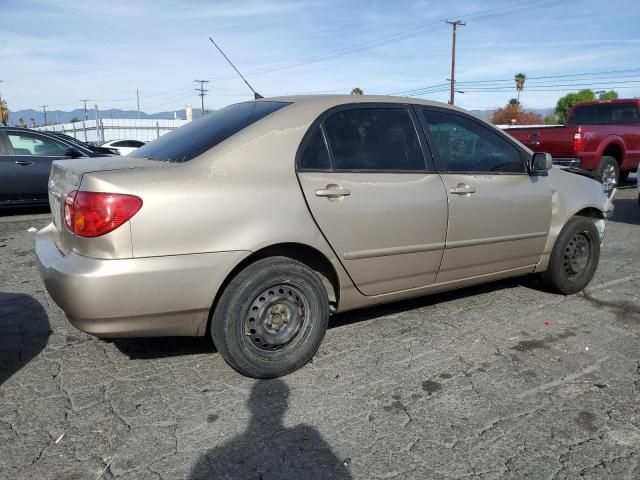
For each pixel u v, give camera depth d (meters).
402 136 3.80
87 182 2.85
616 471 2.48
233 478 2.42
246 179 3.13
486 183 4.11
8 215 9.57
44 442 2.66
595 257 4.95
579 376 3.37
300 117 3.43
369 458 2.56
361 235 3.49
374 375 3.37
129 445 2.64
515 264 4.45
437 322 4.23
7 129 9.04
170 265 2.89
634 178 14.45
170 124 62.69
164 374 3.36
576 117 12.48
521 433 2.77
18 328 4.09
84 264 2.81
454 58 44.41
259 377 3.27
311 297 3.36
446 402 3.06
